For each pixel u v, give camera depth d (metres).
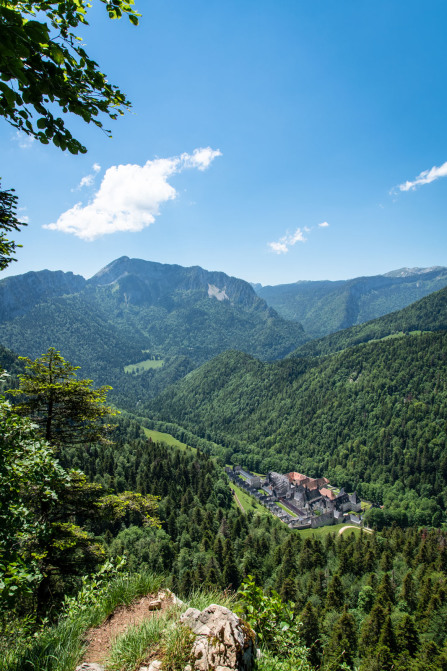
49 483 8.94
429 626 39.09
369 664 32.78
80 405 15.19
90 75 5.04
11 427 8.05
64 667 4.72
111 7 5.06
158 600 6.63
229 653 4.58
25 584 5.65
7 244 12.02
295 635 6.73
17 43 3.82
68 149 5.21
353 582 55.44
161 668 4.44
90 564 13.78
